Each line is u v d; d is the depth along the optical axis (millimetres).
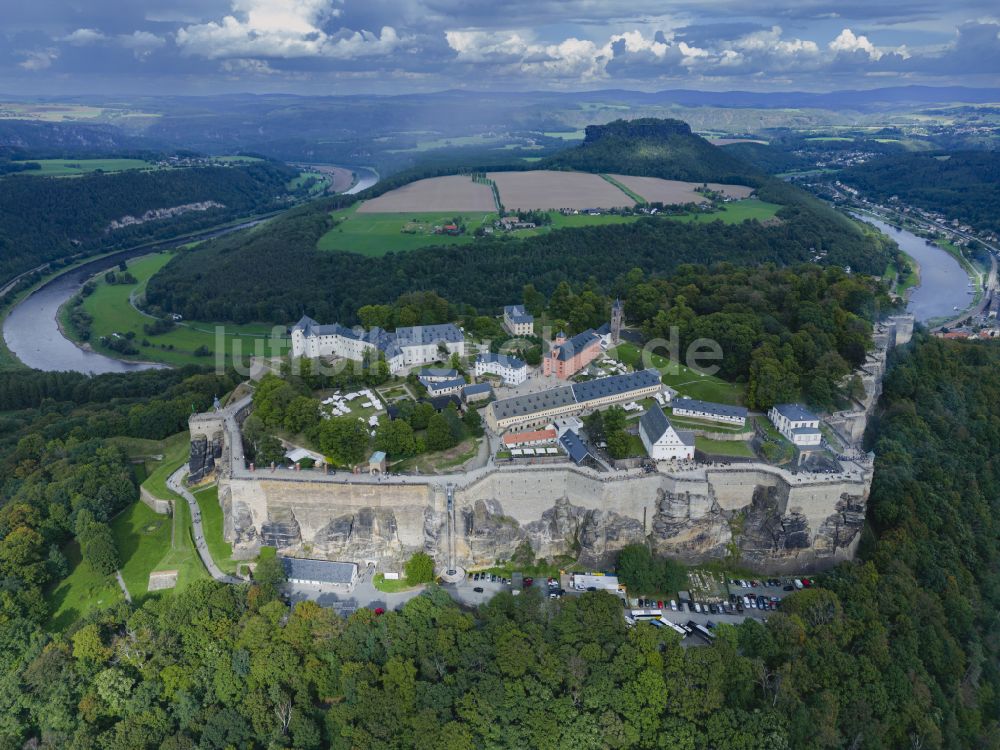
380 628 189875
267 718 176750
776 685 178750
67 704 182125
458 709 173375
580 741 169875
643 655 181250
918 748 177750
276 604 198625
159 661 187250
